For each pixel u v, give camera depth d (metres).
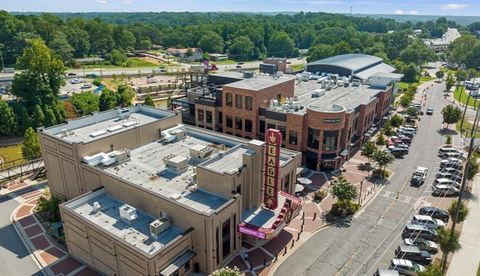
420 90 162.88
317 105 88.25
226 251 49.53
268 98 86.38
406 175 77.19
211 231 44.41
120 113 72.50
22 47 198.00
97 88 156.88
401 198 67.44
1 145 101.31
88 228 46.56
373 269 48.59
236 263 49.41
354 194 61.94
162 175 54.66
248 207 54.34
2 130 102.44
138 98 151.88
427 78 193.62
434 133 105.00
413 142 97.50
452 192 68.25
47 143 60.56
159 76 198.50
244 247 52.66
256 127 84.69
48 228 57.50
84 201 52.03
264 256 50.91
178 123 72.31
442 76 189.50
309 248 52.81
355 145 90.38
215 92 95.12
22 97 111.75
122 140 62.19
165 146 65.12
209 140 67.50
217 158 54.53
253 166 52.59
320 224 58.91
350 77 124.50
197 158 59.34
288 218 54.44
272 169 52.09
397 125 108.62
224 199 49.09
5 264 49.38
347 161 84.69
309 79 124.00
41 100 112.50
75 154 56.06
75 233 49.09
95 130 65.56
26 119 105.31
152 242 44.12
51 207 58.72
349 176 76.69
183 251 44.78
